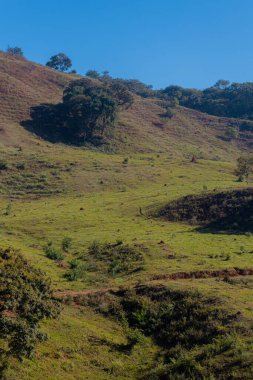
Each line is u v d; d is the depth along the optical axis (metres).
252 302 29.45
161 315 30.28
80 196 85.62
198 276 38.50
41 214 70.62
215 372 21.33
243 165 99.50
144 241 51.69
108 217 68.88
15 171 98.19
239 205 67.12
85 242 54.19
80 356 25.14
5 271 21.45
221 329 25.77
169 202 73.69
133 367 24.72
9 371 21.14
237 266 40.56
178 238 55.09
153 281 36.72
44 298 22.50
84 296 34.44
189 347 25.67
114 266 43.53
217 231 60.81
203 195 72.94
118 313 32.00
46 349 24.77
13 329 20.27
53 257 47.62
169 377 22.33
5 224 63.75
